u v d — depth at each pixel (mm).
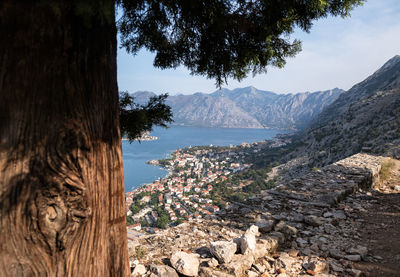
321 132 119188
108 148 2070
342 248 4973
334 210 7008
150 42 3652
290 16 2928
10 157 1576
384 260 4574
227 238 4914
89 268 1938
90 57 1862
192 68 3959
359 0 3035
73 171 1780
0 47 1533
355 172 10758
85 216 1853
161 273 3500
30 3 1569
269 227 5258
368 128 84250
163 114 3383
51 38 1649
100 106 1978
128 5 3148
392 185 11195
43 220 1666
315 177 10102
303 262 4340
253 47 3248
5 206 1570
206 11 2785
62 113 1730
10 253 1596
